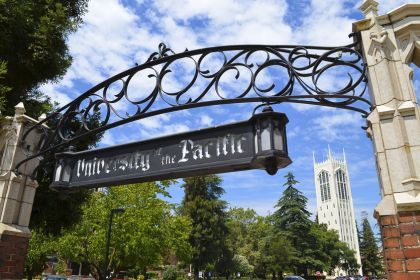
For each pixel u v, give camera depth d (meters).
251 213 60.62
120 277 31.22
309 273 52.56
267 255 49.59
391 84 3.10
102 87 4.29
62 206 8.98
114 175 3.79
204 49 3.83
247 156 3.15
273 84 3.50
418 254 2.57
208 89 3.73
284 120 3.11
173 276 37.03
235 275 50.88
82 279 35.06
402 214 2.71
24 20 7.44
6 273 4.02
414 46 3.20
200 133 3.50
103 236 19.42
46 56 8.00
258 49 3.71
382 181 2.92
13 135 4.60
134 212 20.02
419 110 2.99
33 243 19.86
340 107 3.38
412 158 2.84
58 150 4.48
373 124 3.08
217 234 41.53
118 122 4.01
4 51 7.51
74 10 9.45
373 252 88.94
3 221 4.19
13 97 8.53
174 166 3.49
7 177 4.36
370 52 3.32
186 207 42.22
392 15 3.35
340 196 122.38
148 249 19.72
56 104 9.46
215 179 43.81
